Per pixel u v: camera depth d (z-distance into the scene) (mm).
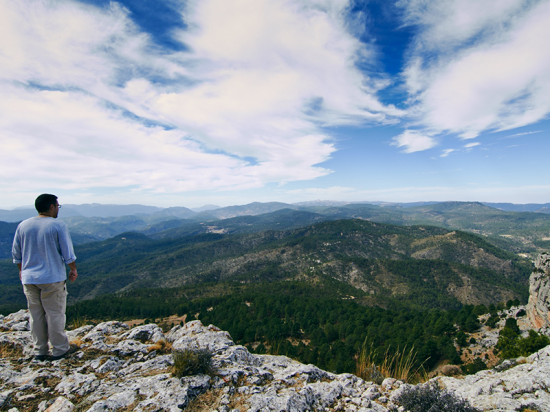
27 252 6273
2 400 4824
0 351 6801
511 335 37531
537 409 5543
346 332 62688
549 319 35344
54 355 6656
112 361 6770
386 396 7008
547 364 7523
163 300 139625
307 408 5641
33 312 6465
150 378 5793
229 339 9516
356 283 197625
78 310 113250
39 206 6840
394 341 45062
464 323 56312
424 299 171875
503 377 7562
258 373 6738
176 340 8898
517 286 184250
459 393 7387
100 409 4543
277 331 61562
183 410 4836
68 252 6707
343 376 7863
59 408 4691
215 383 5887
